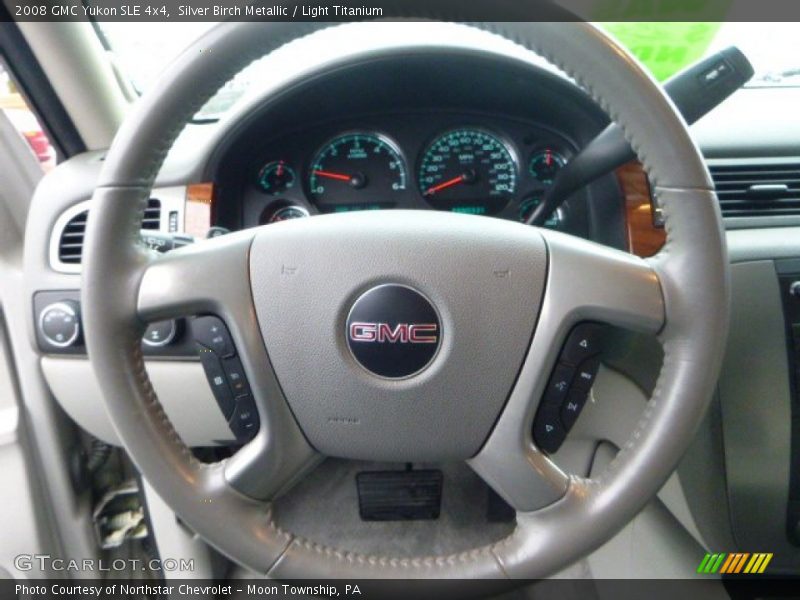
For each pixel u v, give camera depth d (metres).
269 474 0.65
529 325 0.61
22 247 1.00
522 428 0.62
